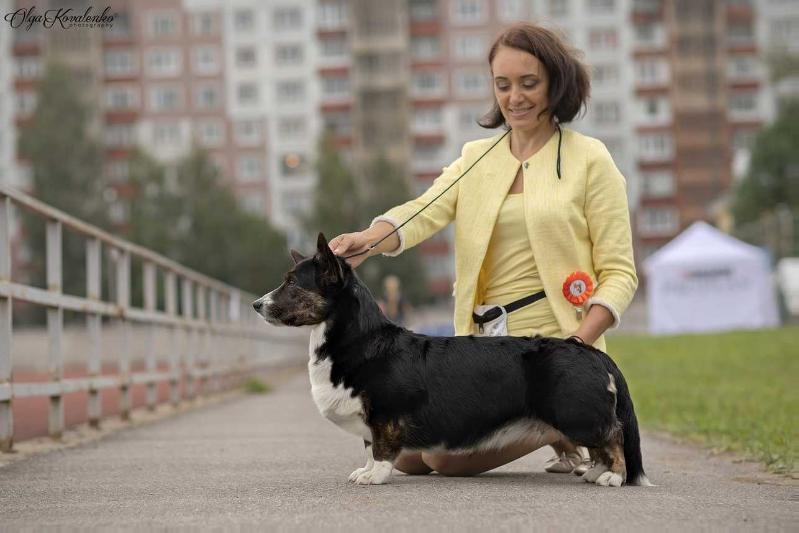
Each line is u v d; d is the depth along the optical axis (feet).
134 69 271.08
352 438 29.27
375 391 17.81
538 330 19.25
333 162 233.76
